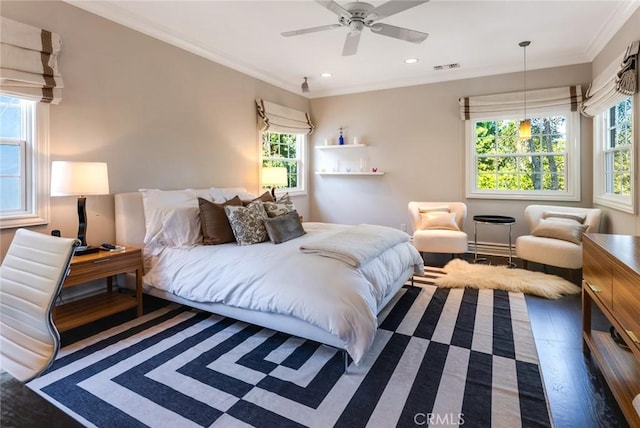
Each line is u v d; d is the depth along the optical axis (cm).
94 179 264
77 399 181
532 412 169
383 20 328
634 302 141
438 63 452
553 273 397
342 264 232
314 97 598
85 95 295
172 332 260
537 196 466
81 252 266
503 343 239
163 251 300
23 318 128
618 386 166
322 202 607
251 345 240
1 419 72
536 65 449
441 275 393
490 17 323
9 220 254
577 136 440
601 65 389
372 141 559
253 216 310
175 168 375
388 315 287
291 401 180
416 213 480
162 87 359
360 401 179
